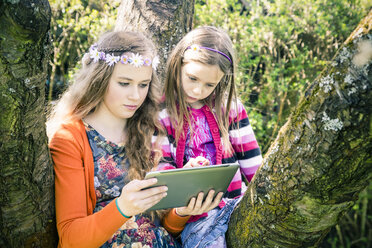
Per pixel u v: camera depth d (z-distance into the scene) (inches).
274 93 129.3
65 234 50.0
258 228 50.3
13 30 36.2
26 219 49.1
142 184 47.1
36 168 47.3
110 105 57.3
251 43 123.6
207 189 54.8
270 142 125.4
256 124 120.0
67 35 121.6
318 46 137.7
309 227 46.2
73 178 53.2
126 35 57.2
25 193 47.1
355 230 147.8
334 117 38.6
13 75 39.0
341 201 43.5
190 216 62.3
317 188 42.4
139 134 62.1
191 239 59.9
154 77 64.7
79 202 52.6
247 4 149.6
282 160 45.2
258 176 49.9
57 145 54.3
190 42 63.9
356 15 146.5
